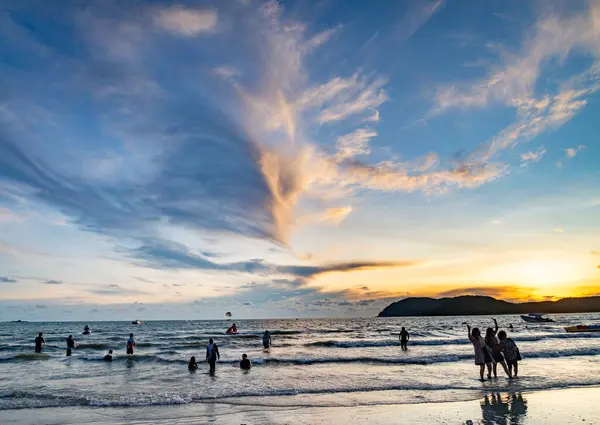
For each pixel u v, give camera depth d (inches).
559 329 2388.0
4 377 719.1
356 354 1001.5
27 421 389.1
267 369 769.6
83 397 502.6
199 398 489.4
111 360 958.4
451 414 384.5
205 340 1681.8
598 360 826.2
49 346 1414.9
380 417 378.9
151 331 2704.2
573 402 430.6
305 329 2876.5
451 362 826.2
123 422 377.7
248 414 402.9
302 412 407.5
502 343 589.3
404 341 1125.7
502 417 368.2
